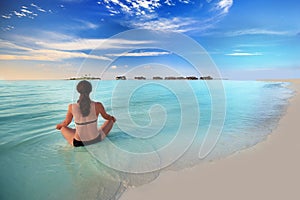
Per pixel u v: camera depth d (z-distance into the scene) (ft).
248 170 6.79
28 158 7.93
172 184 6.09
